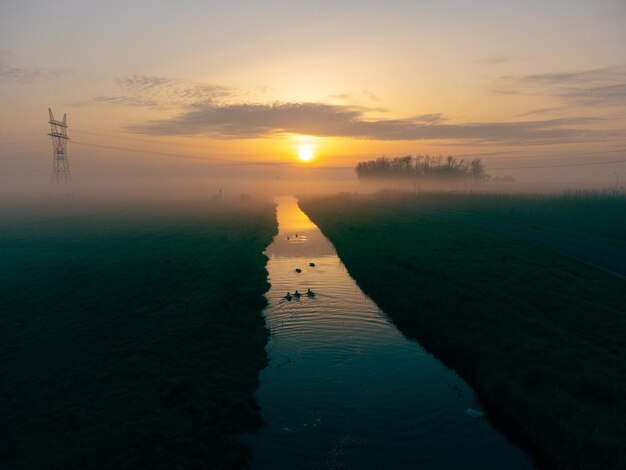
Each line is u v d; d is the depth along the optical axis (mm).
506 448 12484
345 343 20000
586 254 29672
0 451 11008
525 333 17641
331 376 16672
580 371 14211
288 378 16453
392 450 12281
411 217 60500
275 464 11578
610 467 10242
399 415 14062
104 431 11914
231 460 11438
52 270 32938
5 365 16172
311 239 52156
